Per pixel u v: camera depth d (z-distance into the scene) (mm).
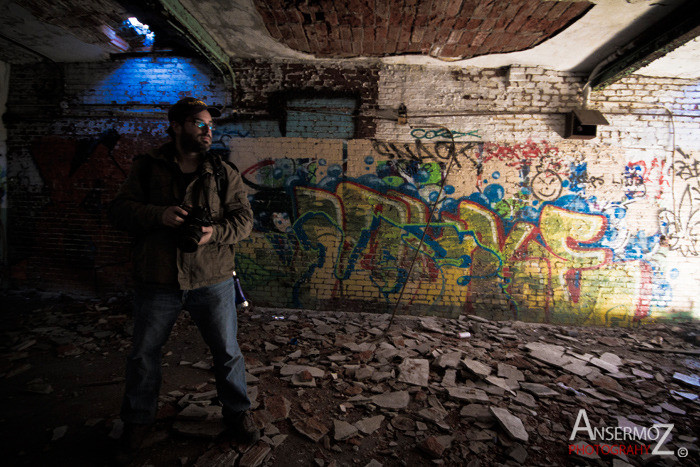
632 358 3516
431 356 3287
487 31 3512
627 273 4332
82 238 4754
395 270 4457
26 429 2047
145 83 4602
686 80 4238
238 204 1963
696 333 4090
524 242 4363
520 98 4301
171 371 2861
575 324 4387
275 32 3713
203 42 3758
